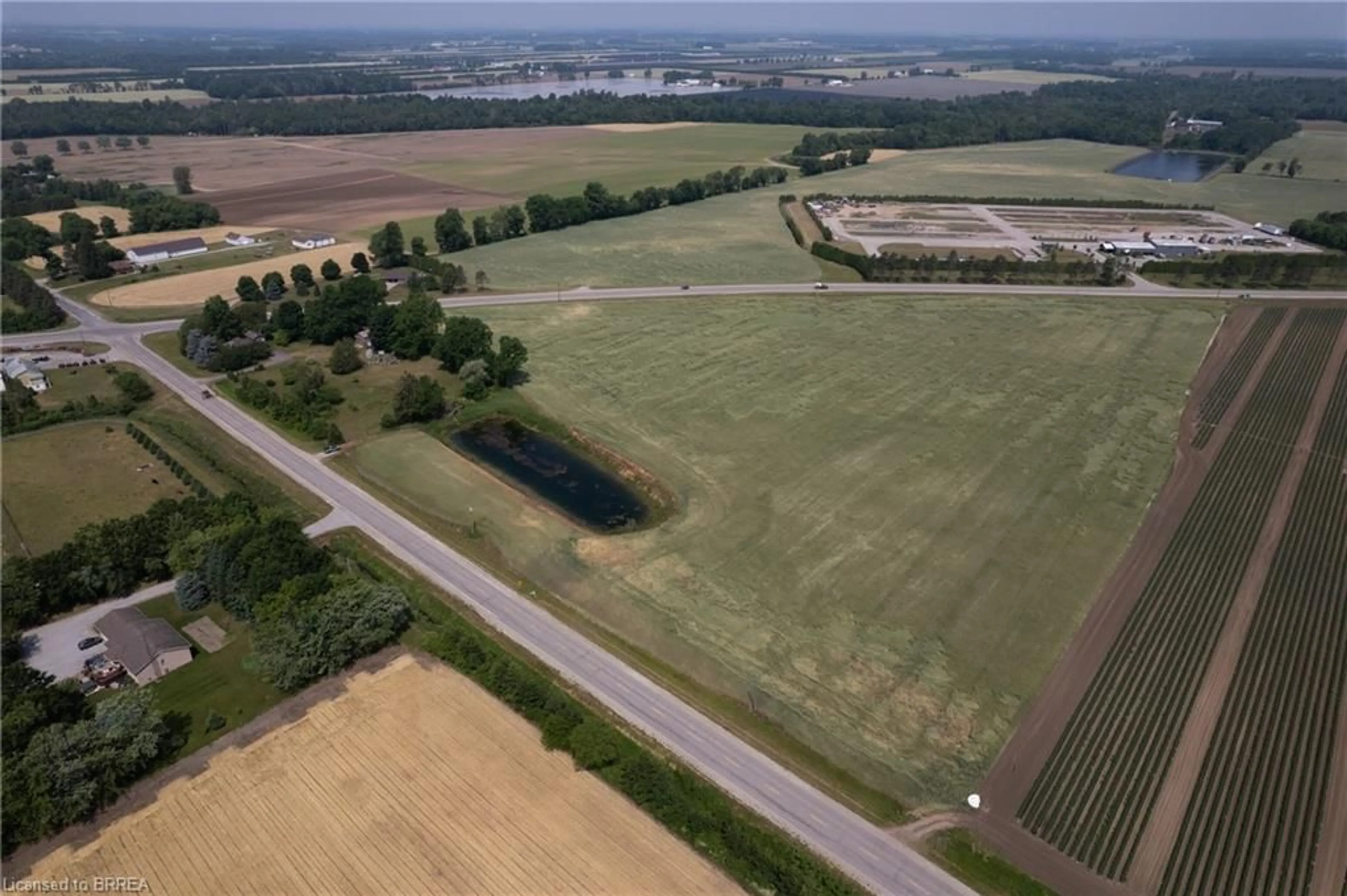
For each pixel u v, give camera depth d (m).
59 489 82.56
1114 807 48.81
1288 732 54.12
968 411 97.69
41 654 60.81
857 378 106.75
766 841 46.41
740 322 126.62
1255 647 61.62
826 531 74.75
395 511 79.19
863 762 51.66
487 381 103.94
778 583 67.81
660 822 47.34
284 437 93.44
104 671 58.19
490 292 141.12
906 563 70.38
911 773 51.03
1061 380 106.12
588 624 64.31
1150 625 63.81
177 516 71.31
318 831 46.81
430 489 82.75
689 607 65.12
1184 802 49.12
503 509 79.31
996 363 111.31
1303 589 67.88
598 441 91.44
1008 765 51.66
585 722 53.19
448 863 44.91
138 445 91.38
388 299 137.62
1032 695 57.06
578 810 47.94
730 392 103.12
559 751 51.97
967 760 52.00
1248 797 49.50
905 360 112.31
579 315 130.38
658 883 43.91
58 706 52.38
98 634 62.53
